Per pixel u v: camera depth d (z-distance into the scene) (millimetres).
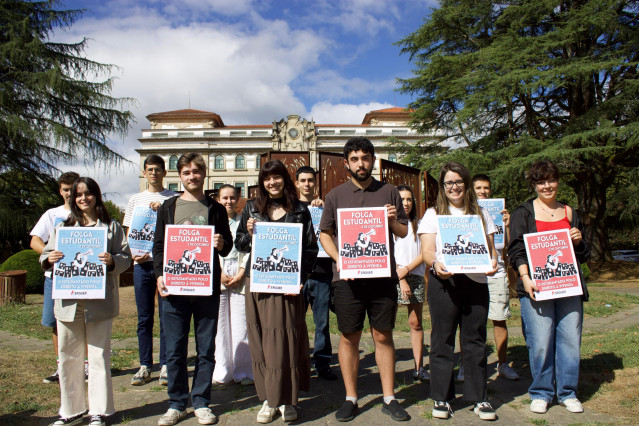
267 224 3521
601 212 21359
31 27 19297
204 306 3510
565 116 21547
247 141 57562
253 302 3539
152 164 4883
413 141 55219
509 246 3752
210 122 60375
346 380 3459
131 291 13047
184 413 3436
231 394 4039
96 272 3330
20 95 18828
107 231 3508
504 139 21938
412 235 4457
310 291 4660
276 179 3604
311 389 4117
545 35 18578
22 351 5445
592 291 11906
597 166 20281
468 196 3520
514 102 19766
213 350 3535
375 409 3529
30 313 8273
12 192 18984
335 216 3578
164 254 3461
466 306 3408
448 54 23672
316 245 3709
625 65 16938
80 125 20656
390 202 3523
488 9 21094
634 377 3971
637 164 19984
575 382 3455
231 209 4758
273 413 3340
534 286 3455
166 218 3631
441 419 3291
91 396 3258
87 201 3549
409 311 4414
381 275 3334
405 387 4098
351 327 3438
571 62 17906
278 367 3281
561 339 3529
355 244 3402
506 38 19094
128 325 7348
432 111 23953
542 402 3414
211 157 57594
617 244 44562
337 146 56219
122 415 3471
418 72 23438
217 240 3512
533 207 3697
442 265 3357
